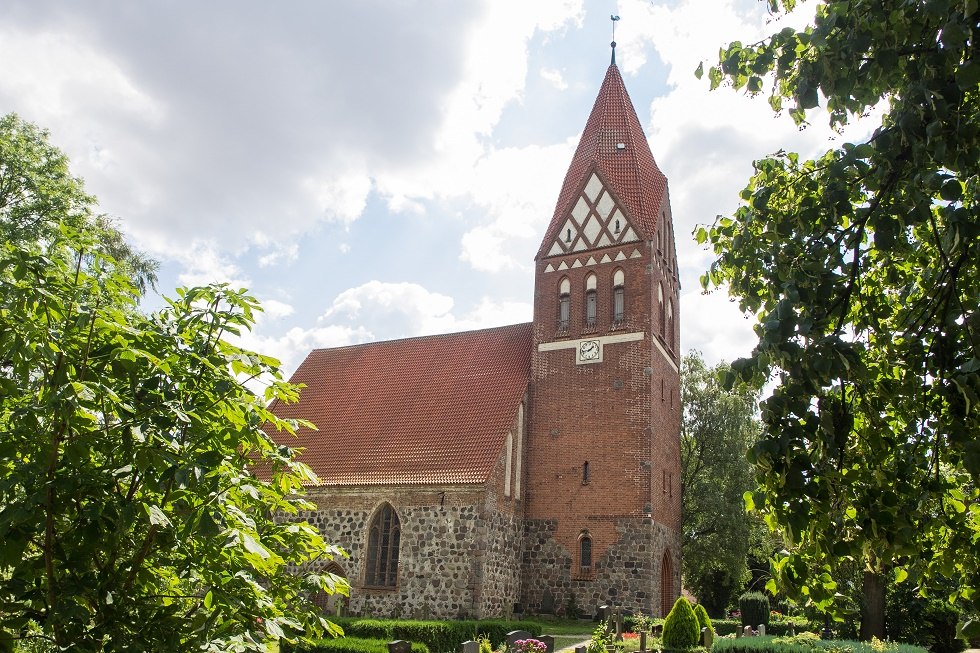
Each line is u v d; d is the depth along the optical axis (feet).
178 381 22.81
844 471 19.94
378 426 118.83
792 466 17.48
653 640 85.35
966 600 22.09
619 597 104.42
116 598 20.90
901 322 23.21
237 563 22.40
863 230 21.08
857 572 24.23
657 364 117.19
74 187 98.17
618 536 106.63
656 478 111.55
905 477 19.43
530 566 110.52
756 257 24.52
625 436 110.22
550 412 115.85
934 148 16.90
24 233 88.89
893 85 20.02
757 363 18.95
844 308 20.03
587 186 124.47
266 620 21.47
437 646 82.48
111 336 22.27
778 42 23.66
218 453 21.71
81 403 19.66
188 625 21.67
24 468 20.08
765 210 24.23
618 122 128.06
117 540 21.17
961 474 22.61
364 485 107.96
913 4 17.19
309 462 115.75
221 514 20.51
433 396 121.39
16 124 96.94
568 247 122.52
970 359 17.44
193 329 24.40
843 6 19.58
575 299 119.55
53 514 20.26
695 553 145.07
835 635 101.30
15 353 20.27
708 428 152.35
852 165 19.95
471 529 101.24
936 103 17.02
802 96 21.15
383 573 104.99
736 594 159.43
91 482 20.22
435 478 104.58
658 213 123.34
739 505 143.02
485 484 102.12
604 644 79.05
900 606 104.78
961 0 16.34
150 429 20.42
